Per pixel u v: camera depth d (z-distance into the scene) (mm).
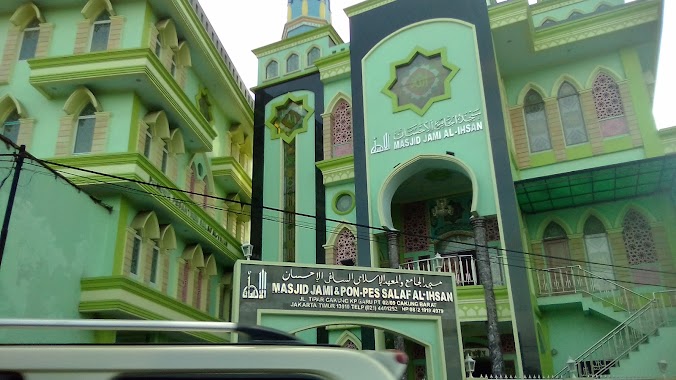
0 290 10516
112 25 15625
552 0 20641
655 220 16156
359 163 16984
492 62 16109
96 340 12172
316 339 16562
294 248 18469
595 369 14109
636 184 15625
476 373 16078
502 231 14312
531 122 18016
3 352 1939
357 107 17688
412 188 17766
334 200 18188
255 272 11500
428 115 16453
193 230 16625
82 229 13000
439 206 18172
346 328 16375
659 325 13656
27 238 11297
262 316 11227
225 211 21578
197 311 16406
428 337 11859
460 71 16500
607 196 16438
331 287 11758
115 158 13945
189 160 18297
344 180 17984
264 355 2066
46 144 14758
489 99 15758
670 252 15641
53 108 15211
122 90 14992
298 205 18922
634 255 16094
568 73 17922
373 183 16516
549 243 17156
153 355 2008
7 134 15344
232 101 21422
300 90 20734
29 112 15297
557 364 15195
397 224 18453
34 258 11438
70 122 14891
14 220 11008
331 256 17547
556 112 17688
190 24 17484
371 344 15133
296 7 26250
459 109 16078
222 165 20734
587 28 17016
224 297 20328
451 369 11578
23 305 11062
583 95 17500
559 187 15711
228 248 19359
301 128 20047
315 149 19469
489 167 15070
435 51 17078
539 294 15680
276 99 21047
